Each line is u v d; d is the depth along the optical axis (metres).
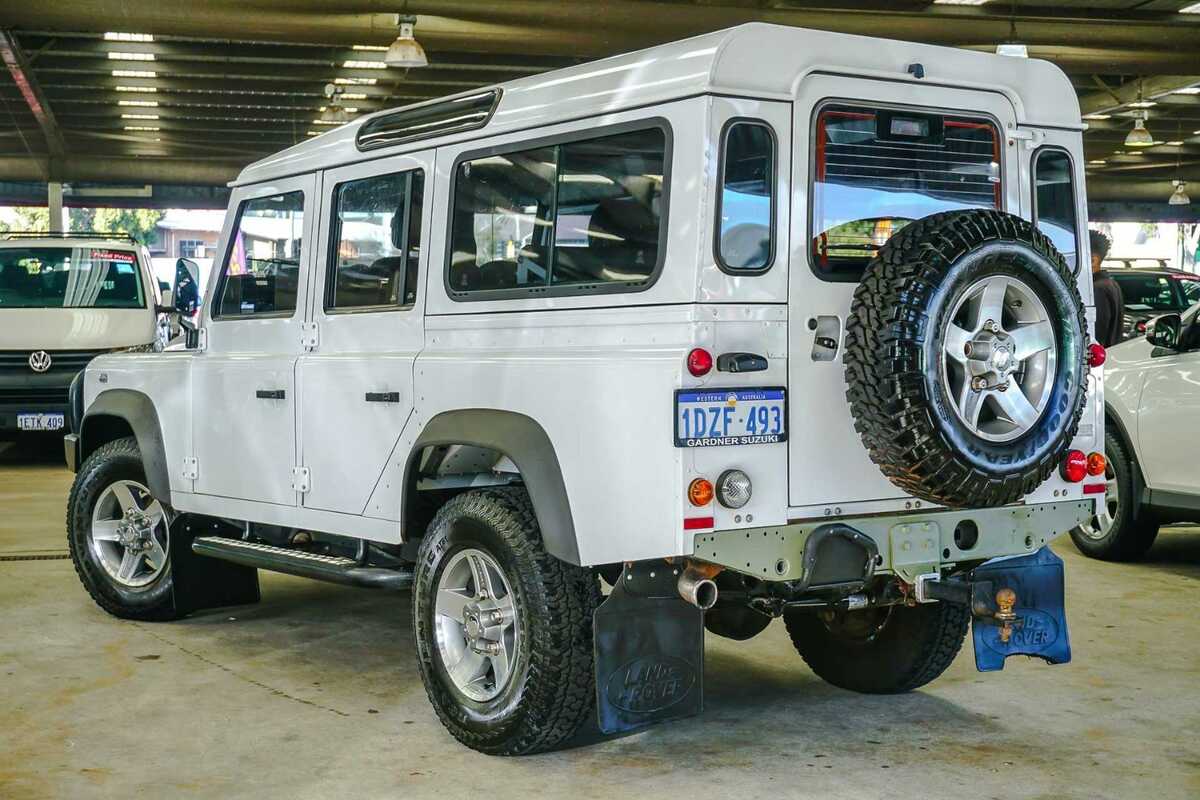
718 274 4.00
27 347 12.52
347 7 19.95
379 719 4.95
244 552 5.68
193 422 6.11
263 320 5.77
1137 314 12.09
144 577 6.60
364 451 5.13
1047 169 4.73
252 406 5.73
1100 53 22.34
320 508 5.39
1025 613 4.64
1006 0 21.23
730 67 4.02
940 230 3.99
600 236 4.29
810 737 4.73
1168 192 44.28
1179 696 5.26
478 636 4.53
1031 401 4.16
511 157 4.64
